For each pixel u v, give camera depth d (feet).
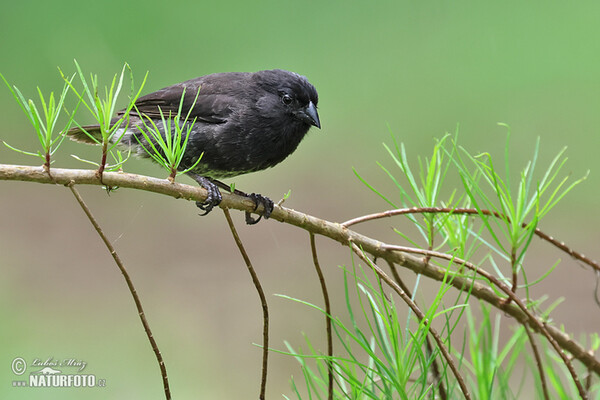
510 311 19.69
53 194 47.03
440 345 16.62
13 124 52.13
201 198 18.12
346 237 19.07
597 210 46.62
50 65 53.88
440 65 59.06
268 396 34.86
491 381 18.01
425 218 20.07
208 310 39.09
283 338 37.24
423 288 38.42
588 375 19.85
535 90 56.24
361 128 54.60
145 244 44.21
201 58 56.85
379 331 16.71
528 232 18.71
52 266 41.39
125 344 36.65
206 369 35.83
